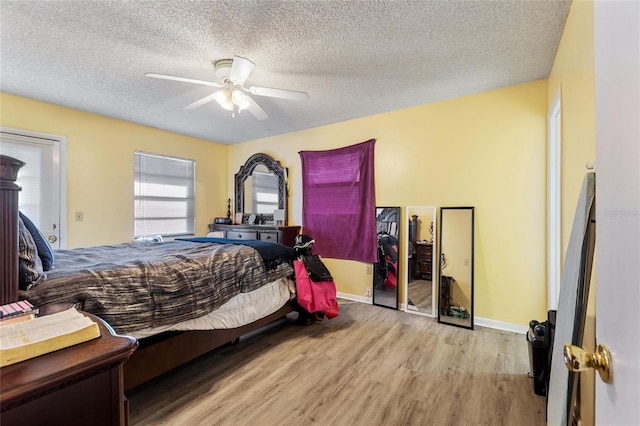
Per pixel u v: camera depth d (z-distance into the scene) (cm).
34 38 206
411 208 342
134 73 258
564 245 195
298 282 279
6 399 55
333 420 159
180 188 465
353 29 197
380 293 361
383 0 169
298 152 444
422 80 273
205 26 194
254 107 268
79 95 306
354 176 383
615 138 56
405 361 222
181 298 180
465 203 308
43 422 64
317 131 423
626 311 50
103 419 73
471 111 306
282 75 263
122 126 392
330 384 192
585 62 146
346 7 176
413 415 164
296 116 377
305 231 430
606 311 59
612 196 57
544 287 271
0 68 249
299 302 277
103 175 373
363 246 377
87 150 359
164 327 173
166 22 189
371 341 258
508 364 219
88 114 359
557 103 225
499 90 291
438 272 320
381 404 173
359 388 188
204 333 202
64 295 137
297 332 278
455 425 156
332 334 273
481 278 298
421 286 331
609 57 59
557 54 219
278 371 208
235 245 269
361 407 170
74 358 68
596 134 66
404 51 224
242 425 155
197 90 294
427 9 177
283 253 276
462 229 307
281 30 198
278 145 467
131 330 155
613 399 54
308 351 238
